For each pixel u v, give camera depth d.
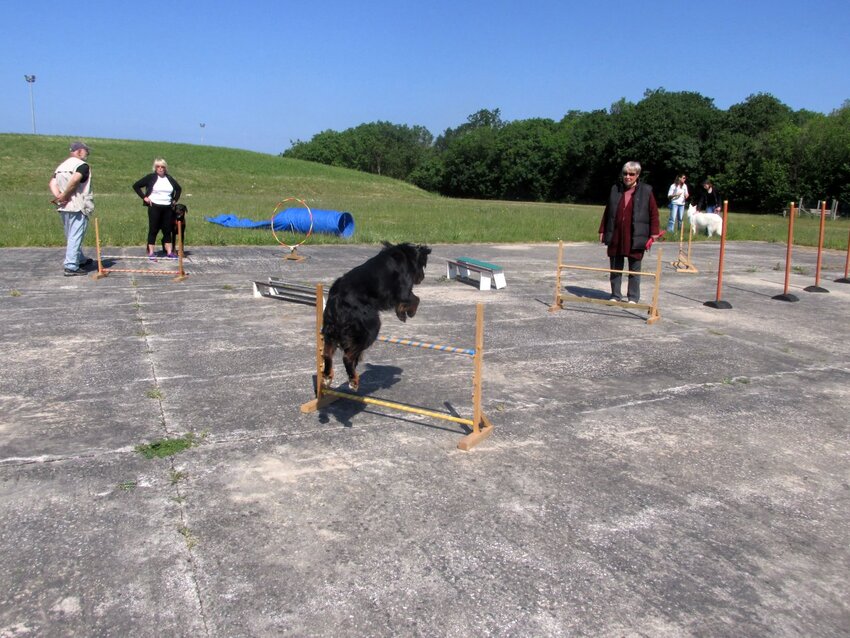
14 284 9.53
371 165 121.69
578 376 6.29
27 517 3.55
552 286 10.95
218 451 4.41
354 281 4.96
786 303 10.08
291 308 8.54
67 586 3.01
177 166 52.56
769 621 2.94
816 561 3.41
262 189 47.75
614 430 5.03
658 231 9.25
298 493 3.91
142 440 4.53
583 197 80.38
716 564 3.36
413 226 20.52
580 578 3.20
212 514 3.64
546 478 4.21
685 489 4.13
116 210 21.84
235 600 2.96
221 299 8.98
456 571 3.22
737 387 6.12
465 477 4.18
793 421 5.32
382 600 2.99
